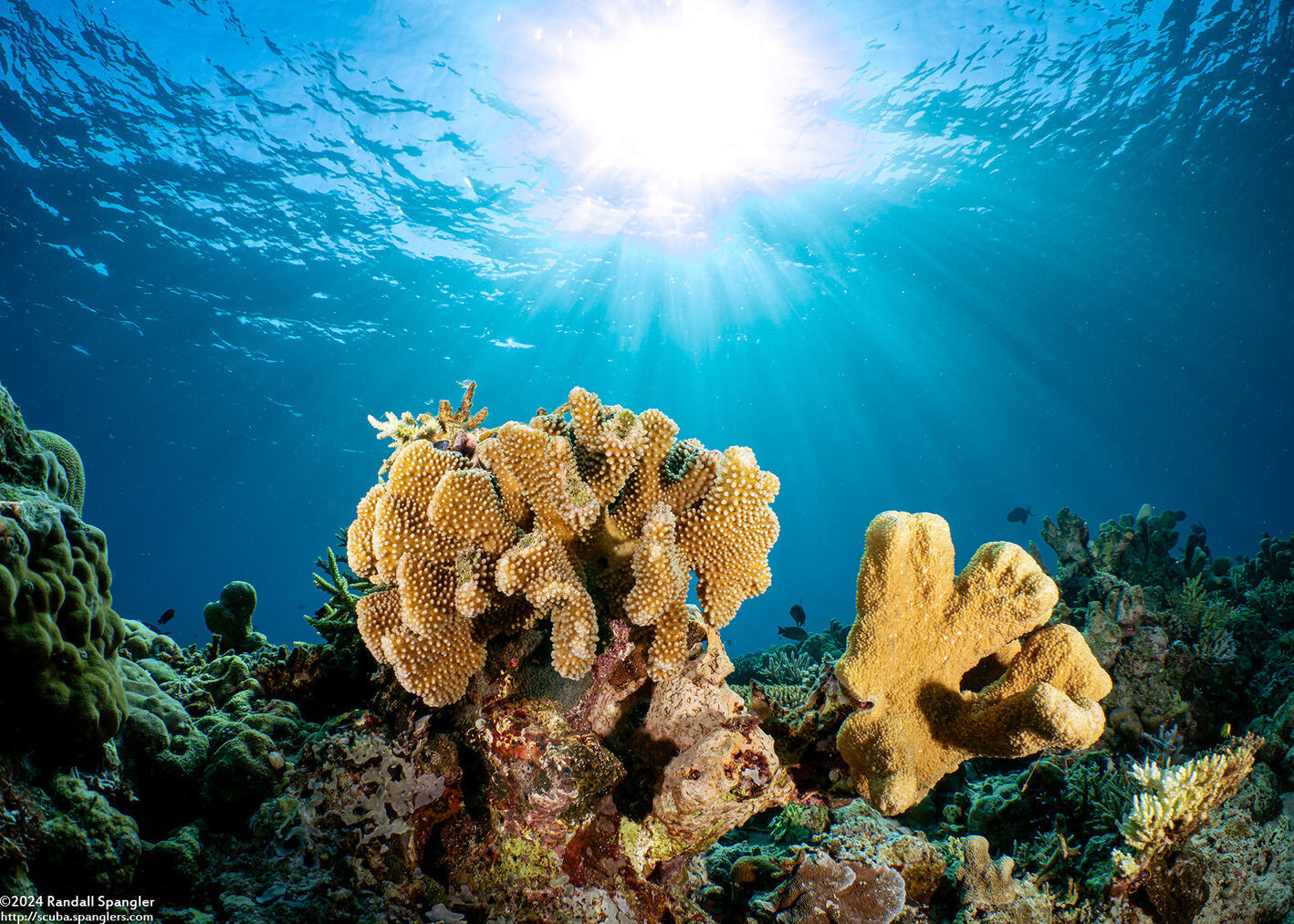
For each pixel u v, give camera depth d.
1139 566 7.30
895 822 3.72
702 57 18.47
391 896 1.72
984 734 2.05
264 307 30.44
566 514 1.86
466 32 17.36
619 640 1.98
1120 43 18.23
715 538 2.00
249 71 18.14
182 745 2.02
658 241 27.34
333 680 2.62
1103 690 2.03
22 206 23.42
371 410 43.75
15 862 1.39
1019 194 25.44
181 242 25.53
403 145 20.69
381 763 1.85
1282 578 8.07
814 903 2.45
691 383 47.81
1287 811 3.52
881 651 2.10
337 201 23.27
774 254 29.45
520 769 1.88
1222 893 2.97
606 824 2.02
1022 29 17.83
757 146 22.05
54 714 1.59
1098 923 2.89
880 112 20.89
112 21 16.72
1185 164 23.22
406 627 1.82
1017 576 2.05
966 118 21.11
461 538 1.86
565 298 31.70
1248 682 5.35
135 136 20.28
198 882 1.70
